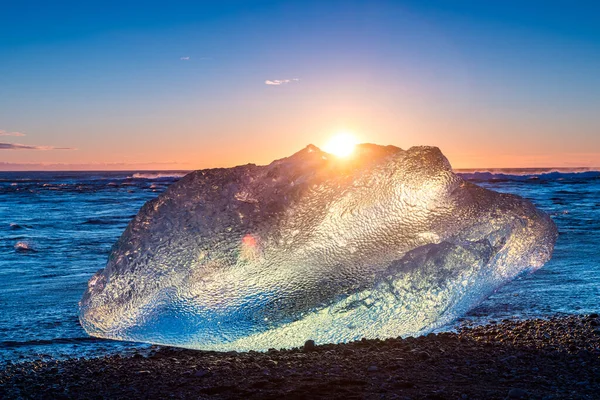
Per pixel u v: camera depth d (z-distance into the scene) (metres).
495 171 125.06
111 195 44.62
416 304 6.32
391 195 6.31
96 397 4.67
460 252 6.35
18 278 11.21
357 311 6.23
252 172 6.32
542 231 6.72
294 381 4.86
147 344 6.74
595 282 9.94
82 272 11.91
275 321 6.16
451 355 5.66
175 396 4.59
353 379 4.85
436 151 6.50
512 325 7.08
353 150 6.48
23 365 5.82
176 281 6.12
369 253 6.27
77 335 7.16
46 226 21.67
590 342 6.14
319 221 6.18
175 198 6.20
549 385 4.69
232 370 5.31
